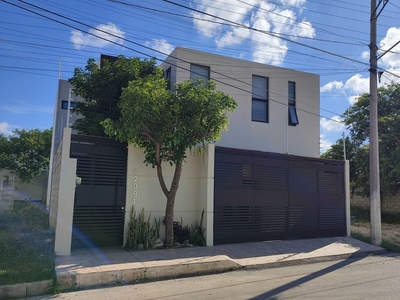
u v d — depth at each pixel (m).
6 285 6.30
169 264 8.08
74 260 8.27
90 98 13.62
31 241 9.40
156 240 10.37
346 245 12.31
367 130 22.23
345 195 14.60
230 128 14.80
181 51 14.27
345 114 23.56
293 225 13.05
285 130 16.05
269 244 11.71
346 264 9.73
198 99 9.45
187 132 9.66
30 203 19.33
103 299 6.17
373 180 13.09
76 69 13.61
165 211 10.89
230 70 15.14
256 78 15.90
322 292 6.58
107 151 10.35
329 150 25.81
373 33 13.53
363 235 14.48
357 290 6.73
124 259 8.52
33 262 7.62
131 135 9.10
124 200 10.45
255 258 9.77
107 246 10.09
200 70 14.69
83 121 13.46
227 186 11.77
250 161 12.34
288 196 13.07
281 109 16.09
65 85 19.89
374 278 7.86
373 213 12.89
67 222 8.97
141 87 8.94
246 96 15.38
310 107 16.86
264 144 15.45
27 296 6.37
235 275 8.20
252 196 12.23
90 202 9.94
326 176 14.28
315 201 13.73
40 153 29.62
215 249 10.41
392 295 6.34
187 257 8.98
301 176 13.56
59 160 10.47
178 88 9.84
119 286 7.11
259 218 12.31
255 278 7.86
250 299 6.13
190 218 11.55
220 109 9.73
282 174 13.08
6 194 16.75
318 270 8.84
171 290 6.77
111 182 10.32
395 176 18.28
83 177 9.92
